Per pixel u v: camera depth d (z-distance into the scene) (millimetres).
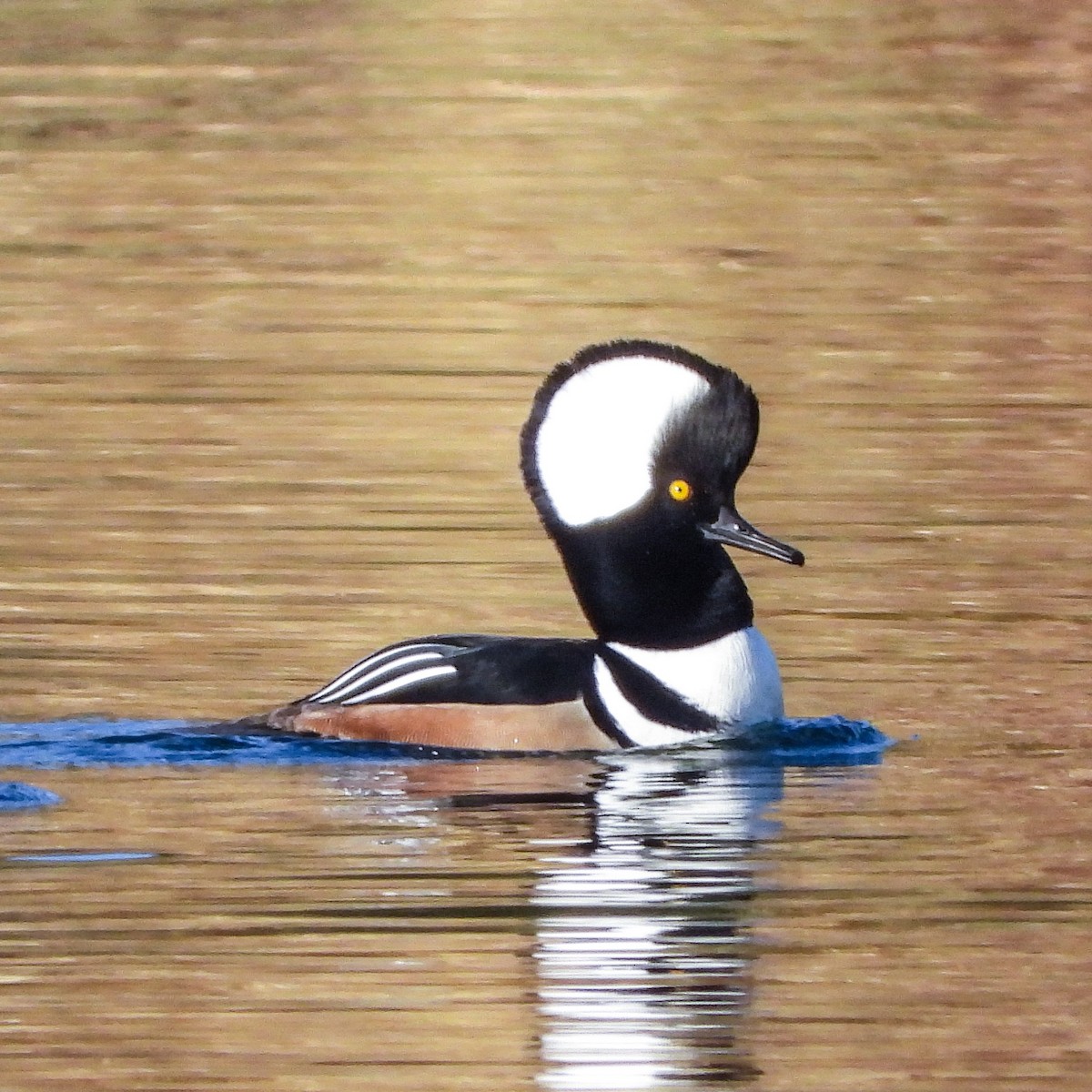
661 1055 8055
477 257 24641
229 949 8977
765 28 33031
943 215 26000
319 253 24859
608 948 9016
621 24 33188
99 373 20938
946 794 11195
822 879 9836
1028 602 14914
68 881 9758
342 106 30000
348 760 11938
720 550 12492
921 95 30219
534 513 17016
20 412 19688
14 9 33625
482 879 9758
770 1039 8203
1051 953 8953
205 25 33156
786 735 12336
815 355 21266
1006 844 10352
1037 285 23516
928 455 18328
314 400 19984
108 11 33656
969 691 13219
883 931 9203
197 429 19172
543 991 8609
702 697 12328
